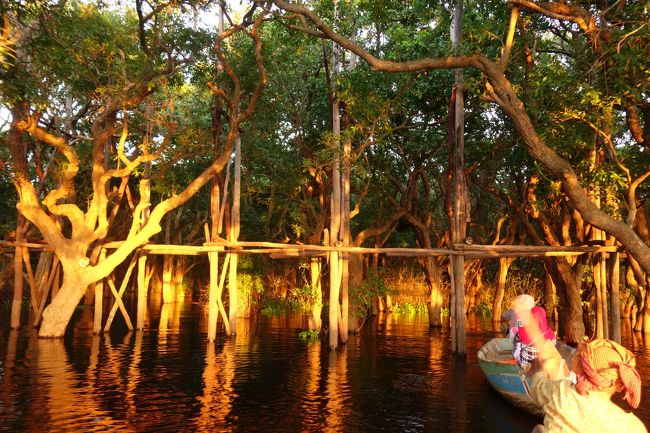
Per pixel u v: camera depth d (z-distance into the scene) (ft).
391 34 79.05
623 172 60.64
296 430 31.78
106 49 62.39
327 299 118.52
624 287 99.71
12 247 77.10
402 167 100.32
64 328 66.90
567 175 44.19
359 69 73.00
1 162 67.41
